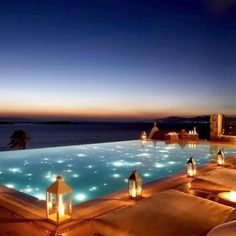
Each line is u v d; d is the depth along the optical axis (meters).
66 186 3.92
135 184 4.82
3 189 5.42
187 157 10.88
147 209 3.12
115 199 4.84
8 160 10.64
